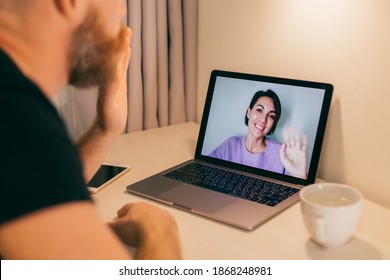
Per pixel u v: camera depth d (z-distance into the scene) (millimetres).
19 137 423
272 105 1025
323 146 1020
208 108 1126
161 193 923
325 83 960
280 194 919
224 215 831
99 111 875
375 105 894
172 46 1332
